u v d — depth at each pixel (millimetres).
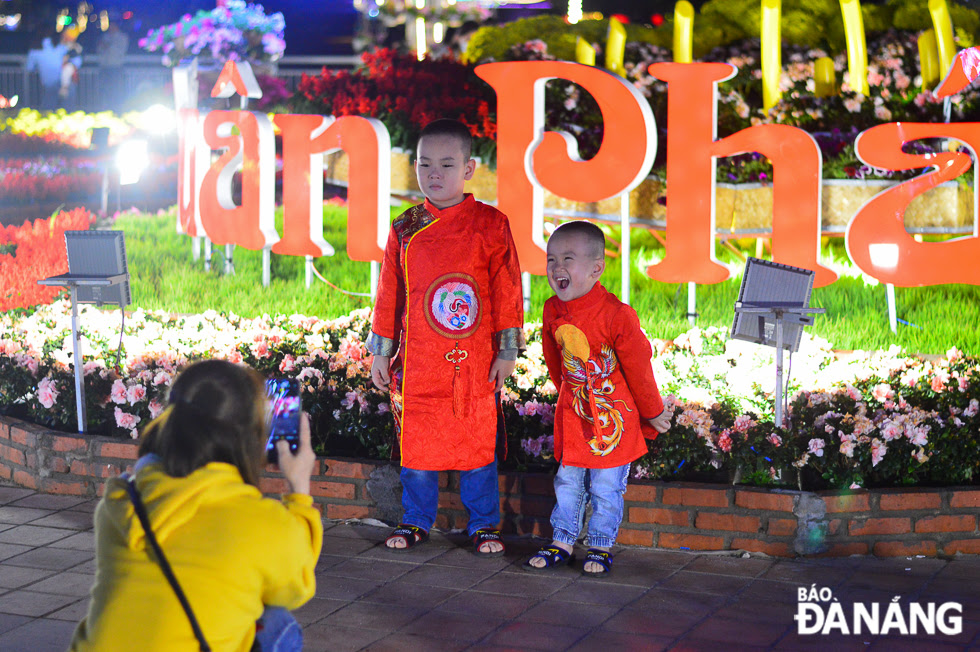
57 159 17156
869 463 5547
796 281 5477
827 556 5387
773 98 9773
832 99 9867
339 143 9039
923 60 10078
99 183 16266
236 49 16906
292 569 2814
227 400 2869
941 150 9469
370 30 21141
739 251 10430
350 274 10297
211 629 2670
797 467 5543
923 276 8031
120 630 2656
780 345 5531
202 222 9992
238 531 2734
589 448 5203
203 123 9844
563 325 5172
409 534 5590
